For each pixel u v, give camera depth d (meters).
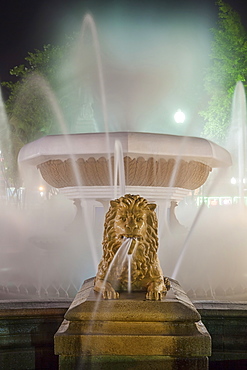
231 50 17.72
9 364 3.43
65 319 2.99
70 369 2.75
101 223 7.99
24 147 8.23
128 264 3.23
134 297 2.96
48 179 8.19
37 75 21.14
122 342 2.73
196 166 7.75
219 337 3.53
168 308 2.79
